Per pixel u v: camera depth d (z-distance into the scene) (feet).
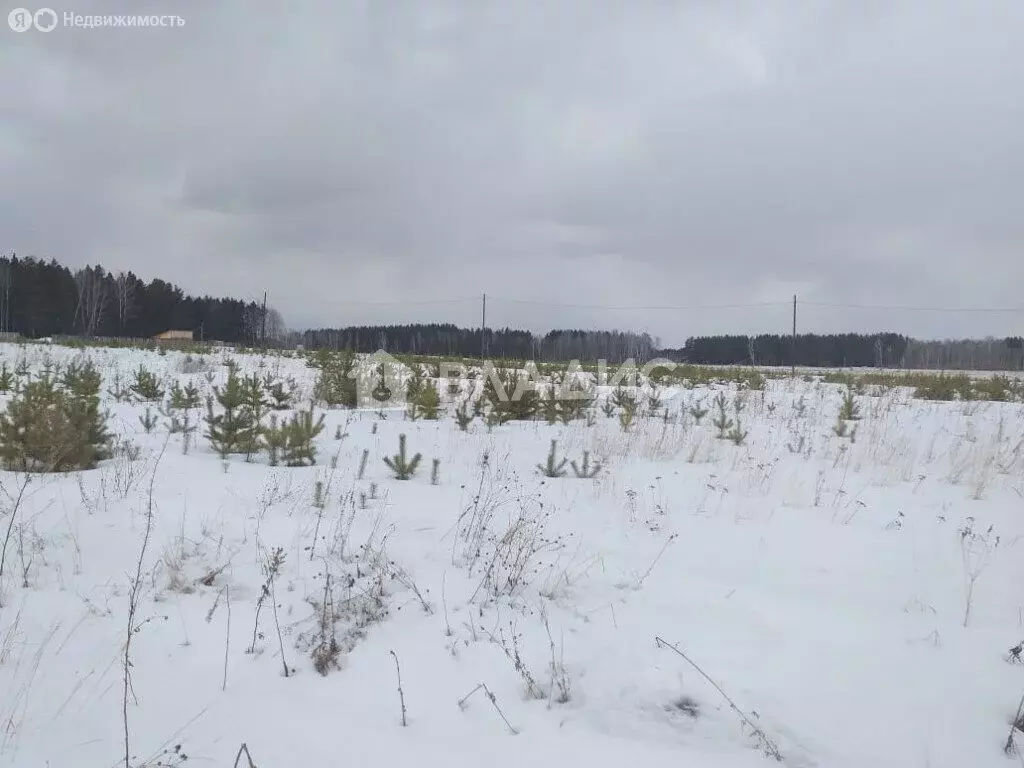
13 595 12.37
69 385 38.81
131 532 15.79
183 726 9.03
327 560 14.74
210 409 26.23
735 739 9.07
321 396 45.21
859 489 23.18
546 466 25.75
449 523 17.98
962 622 12.46
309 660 10.89
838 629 12.05
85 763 8.15
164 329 223.51
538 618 12.50
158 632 11.46
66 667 10.25
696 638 11.64
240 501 18.94
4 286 173.06
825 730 9.16
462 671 10.68
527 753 8.76
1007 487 23.63
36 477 20.38
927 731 9.16
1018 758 8.64
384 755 8.58
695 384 62.80
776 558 15.96
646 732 9.24
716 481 24.14
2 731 8.65
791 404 48.11
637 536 17.51
